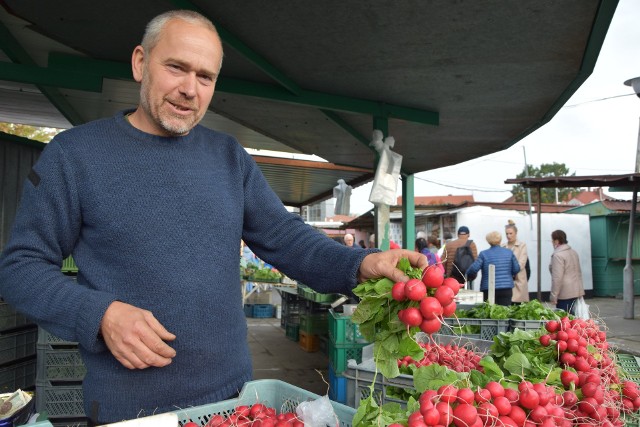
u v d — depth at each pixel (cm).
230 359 161
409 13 300
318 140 612
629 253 1091
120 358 130
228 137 182
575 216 1636
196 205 156
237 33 333
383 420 131
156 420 111
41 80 380
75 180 148
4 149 465
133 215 149
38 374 339
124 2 298
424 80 408
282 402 157
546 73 386
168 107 150
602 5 284
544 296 1609
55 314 133
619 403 223
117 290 148
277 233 178
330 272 160
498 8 291
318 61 374
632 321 1052
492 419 135
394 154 467
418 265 143
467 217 1568
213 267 157
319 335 727
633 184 1063
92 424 148
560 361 252
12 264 141
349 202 704
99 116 636
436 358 269
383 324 145
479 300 620
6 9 311
